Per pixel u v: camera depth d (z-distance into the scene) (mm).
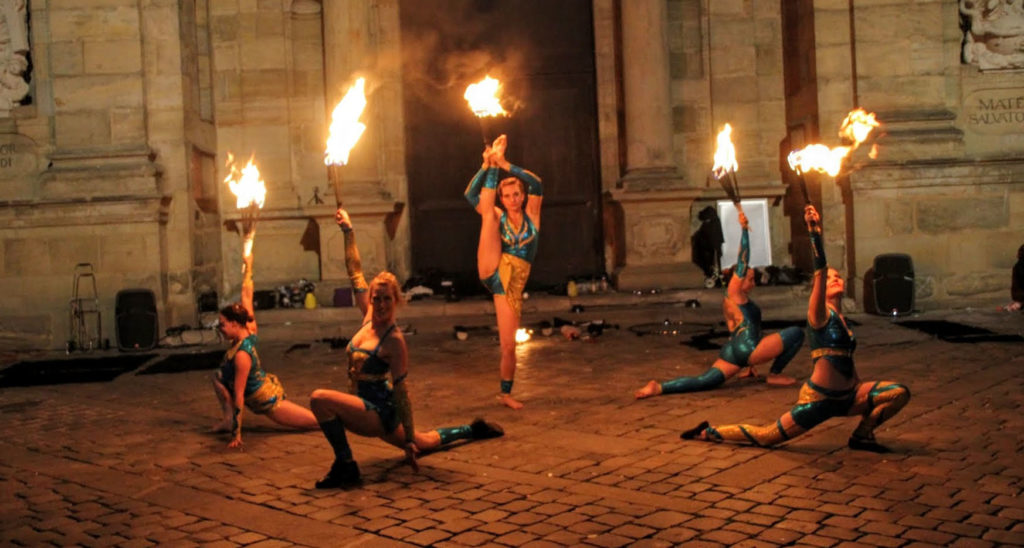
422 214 16688
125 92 14312
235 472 6766
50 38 14352
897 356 10320
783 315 13938
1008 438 6789
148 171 14031
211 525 5598
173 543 5316
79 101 14320
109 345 14047
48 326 14070
